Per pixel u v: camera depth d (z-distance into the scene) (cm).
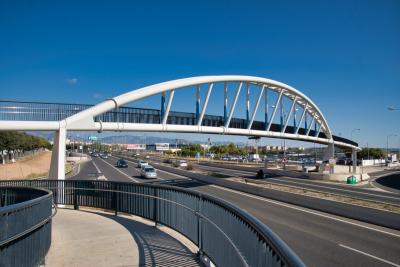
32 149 9975
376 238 1223
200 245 755
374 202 2122
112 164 7569
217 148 17325
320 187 3712
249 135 4003
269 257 371
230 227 582
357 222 1544
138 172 5350
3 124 1859
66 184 1530
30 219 630
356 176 4922
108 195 1362
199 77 3117
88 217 1251
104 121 2375
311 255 997
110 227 1066
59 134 2009
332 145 7238
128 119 2548
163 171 5725
